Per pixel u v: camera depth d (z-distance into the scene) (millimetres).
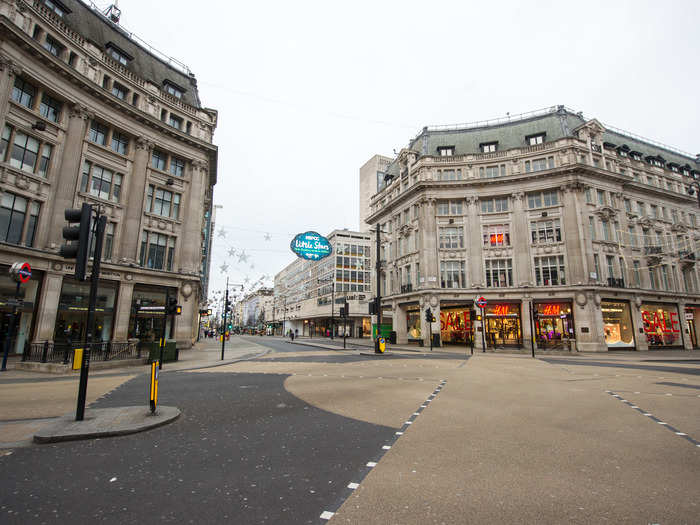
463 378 12180
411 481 3982
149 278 25391
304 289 81500
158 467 4391
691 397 8875
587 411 7359
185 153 28406
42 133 20891
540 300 30859
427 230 35219
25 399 8289
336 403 8141
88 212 6598
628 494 3635
